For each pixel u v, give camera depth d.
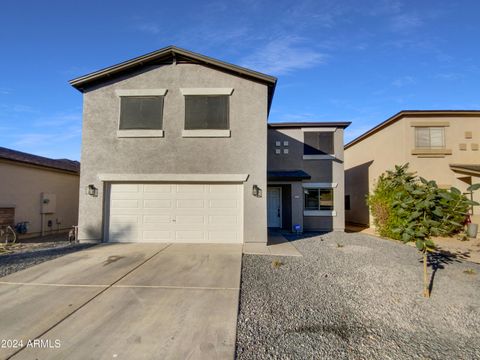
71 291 5.97
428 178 15.80
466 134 16.05
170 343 4.04
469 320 4.96
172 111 11.27
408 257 9.52
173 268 7.66
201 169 11.10
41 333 4.28
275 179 15.73
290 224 16.31
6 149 14.55
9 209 12.34
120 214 11.23
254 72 11.02
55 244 11.02
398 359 3.78
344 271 7.72
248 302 5.58
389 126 17.55
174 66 11.41
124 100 11.34
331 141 17.02
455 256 9.86
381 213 14.26
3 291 5.96
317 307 5.40
